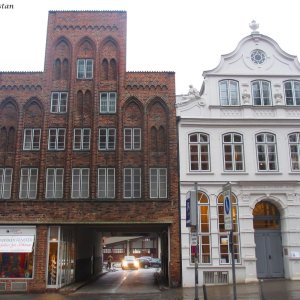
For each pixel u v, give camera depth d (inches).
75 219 1016.2
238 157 1067.3
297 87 1119.6
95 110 1083.9
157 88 1104.8
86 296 888.3
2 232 1010.1
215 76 1112.8
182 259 998.4
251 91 1107.9
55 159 1058.1
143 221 1019.3
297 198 1047.0
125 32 1142.3
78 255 1226.0
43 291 970.7
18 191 1034.1
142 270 2044.8
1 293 960.9
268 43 1140.5
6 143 1068.5
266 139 1078.4
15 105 1093.8
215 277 989.2
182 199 1031.6
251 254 1007.6
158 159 1065.5
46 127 1074.7
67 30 1141.1
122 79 1104.8
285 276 1025.5
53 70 1120.8
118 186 1036.5
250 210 1033.5
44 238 1004.6
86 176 1051.3
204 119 1075.9
